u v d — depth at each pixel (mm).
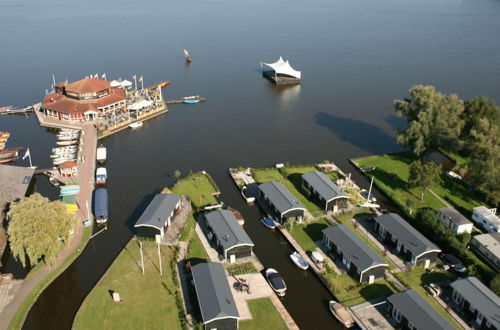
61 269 96500
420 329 76562
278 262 100938
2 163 146875
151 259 98625
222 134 170375
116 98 188000
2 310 85125
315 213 116438
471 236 106812
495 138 126625
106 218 112625
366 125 176875
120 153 154750
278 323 82438
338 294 89875
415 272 95625
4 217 105125
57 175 136000
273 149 157500
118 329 80438
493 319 78062
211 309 79375
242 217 115125
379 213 116562
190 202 120812
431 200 122688
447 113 139375
